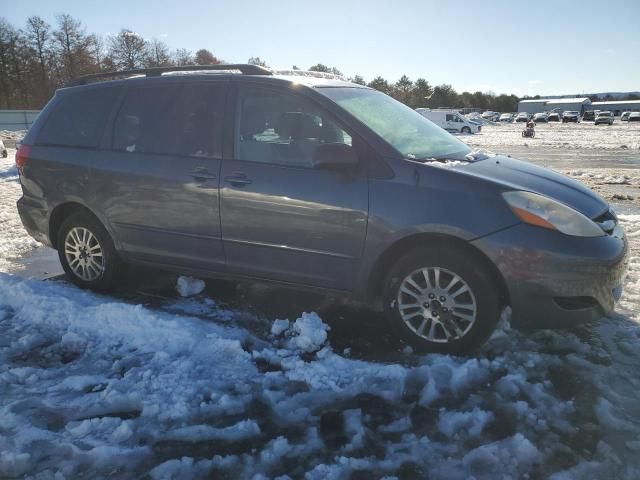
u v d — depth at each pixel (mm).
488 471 2379
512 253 3131
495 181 3309
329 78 4422
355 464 2430
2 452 2518
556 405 2836
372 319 4004
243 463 2467
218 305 4301
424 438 2604
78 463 2477
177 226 4078
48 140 4762
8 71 66312
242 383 3113
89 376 3191
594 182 10805
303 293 4543
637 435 2594
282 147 3727
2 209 8500
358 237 3449
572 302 3182
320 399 2967
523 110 110438
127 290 4656
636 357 3324
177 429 2701
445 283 3357
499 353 3389
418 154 3576
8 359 3477
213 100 4020
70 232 4668
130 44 68625
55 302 4211
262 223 3719
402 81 93125
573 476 2330
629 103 104938
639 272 4820
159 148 4164
